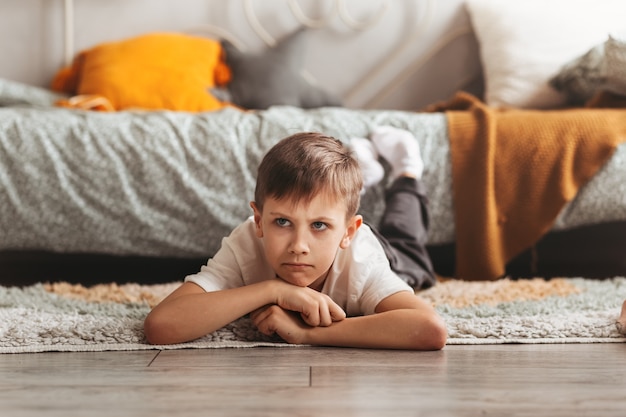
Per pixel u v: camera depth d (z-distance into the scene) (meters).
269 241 1.16
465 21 2.73
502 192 1.87
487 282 1.76
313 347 1.17
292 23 2.72
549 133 1.87
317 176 1.12
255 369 1.01
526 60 2.50
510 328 1.23
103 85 2.38
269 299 1.18
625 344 1.19
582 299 1.48
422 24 2.73
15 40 2.65
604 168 1.87
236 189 1.82
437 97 2.74
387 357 1.09
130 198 1.79
